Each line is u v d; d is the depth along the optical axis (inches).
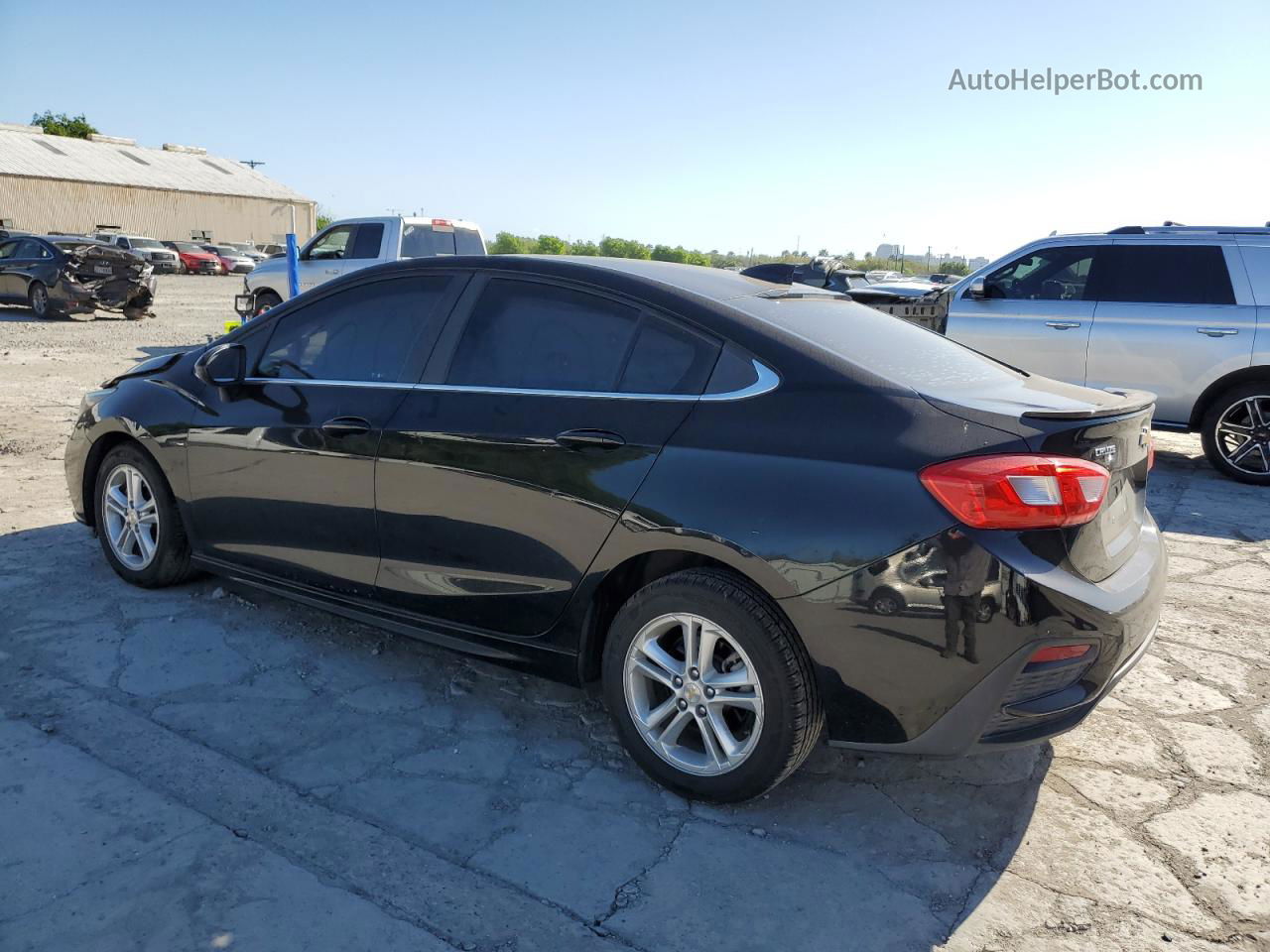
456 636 131.3
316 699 135.2
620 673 116.3
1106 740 133.2
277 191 2504.9
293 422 144.1
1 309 773.9
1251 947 92.4
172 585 172.4
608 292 123.7
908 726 102.1
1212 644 168.4
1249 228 301.7
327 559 143.3
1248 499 280.2
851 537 100.0
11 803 105.3
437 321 136.2
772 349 111.7
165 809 106.0
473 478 124.6
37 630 152.6
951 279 1072.8
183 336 639.8
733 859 103.7
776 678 104.7
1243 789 121.0
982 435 99.7
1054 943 92.3
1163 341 303.3
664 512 109.3
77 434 177.5
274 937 87.5
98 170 2134.6
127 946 85.3
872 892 98.9
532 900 95.2
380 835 104.0
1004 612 96.7
